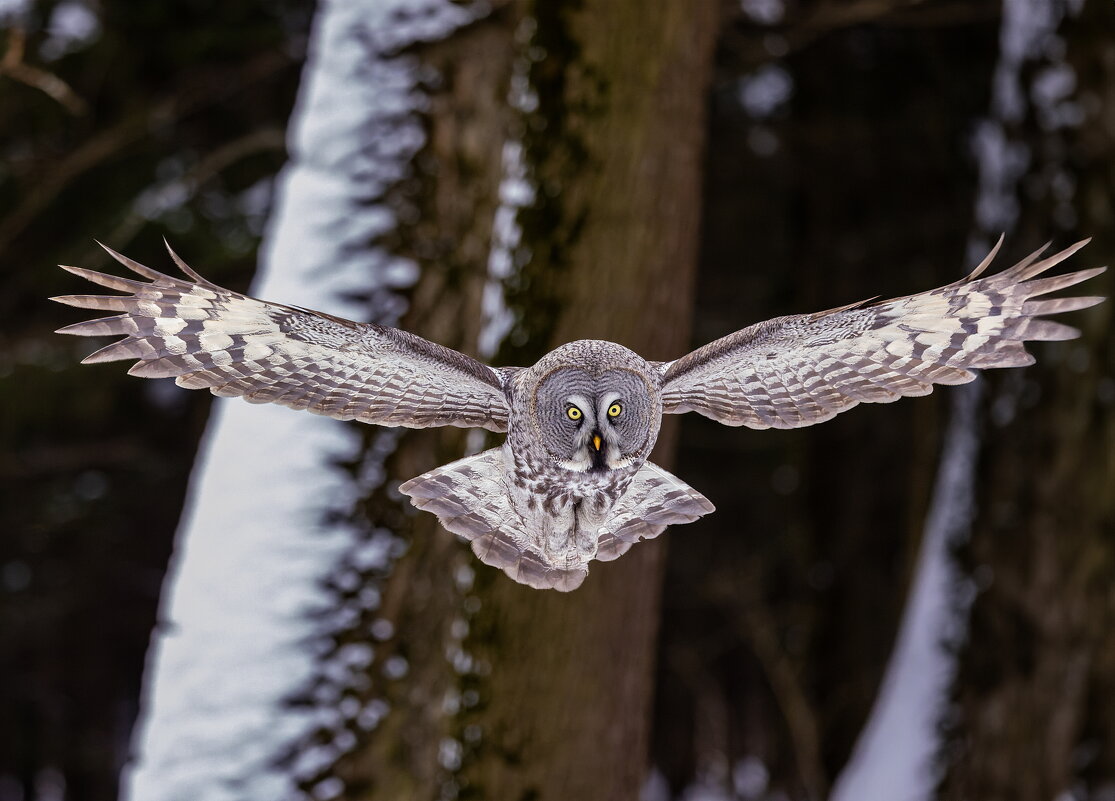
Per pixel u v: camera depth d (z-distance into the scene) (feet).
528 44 22.11
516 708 21.44
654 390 14.06
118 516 63.72
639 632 22.65
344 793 21.49
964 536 34.30
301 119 23.30
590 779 21.77
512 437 13.83
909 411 50.08
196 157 50.98
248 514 21.93
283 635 21.54
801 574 53.47
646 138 21.84
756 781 63.16
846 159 49.37
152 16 48.21
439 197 22.74
